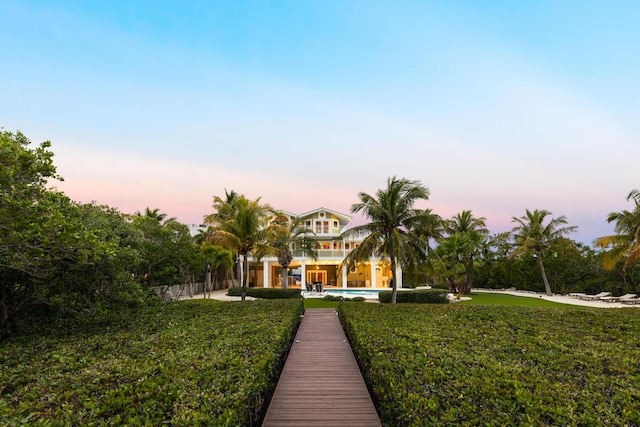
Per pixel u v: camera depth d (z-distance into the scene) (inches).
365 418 214.7
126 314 416.2
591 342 267.6
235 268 1568.7
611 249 824.3
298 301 603.2
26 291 376.8
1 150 224.7
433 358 209.9
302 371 309.0
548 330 324.8
